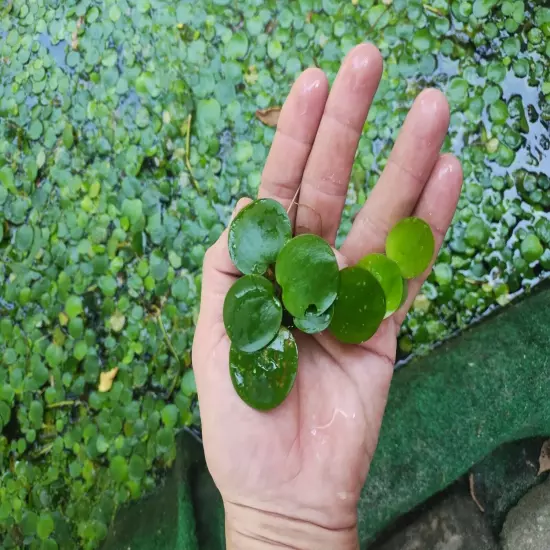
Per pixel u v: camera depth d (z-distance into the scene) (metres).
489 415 0.33
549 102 0.37
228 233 0.24
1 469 0.38
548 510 0.32
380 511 0.33
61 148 0.40
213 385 0.23
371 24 0.38
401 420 0.34
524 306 0.35
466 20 0.38
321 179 0.26
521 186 0.36
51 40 0.42
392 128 0.37
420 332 0.35
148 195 0.38
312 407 0.24
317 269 0.22
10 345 0.39
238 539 0.24
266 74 0.39
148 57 0.40
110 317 0.38
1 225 0.41
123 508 0.36
